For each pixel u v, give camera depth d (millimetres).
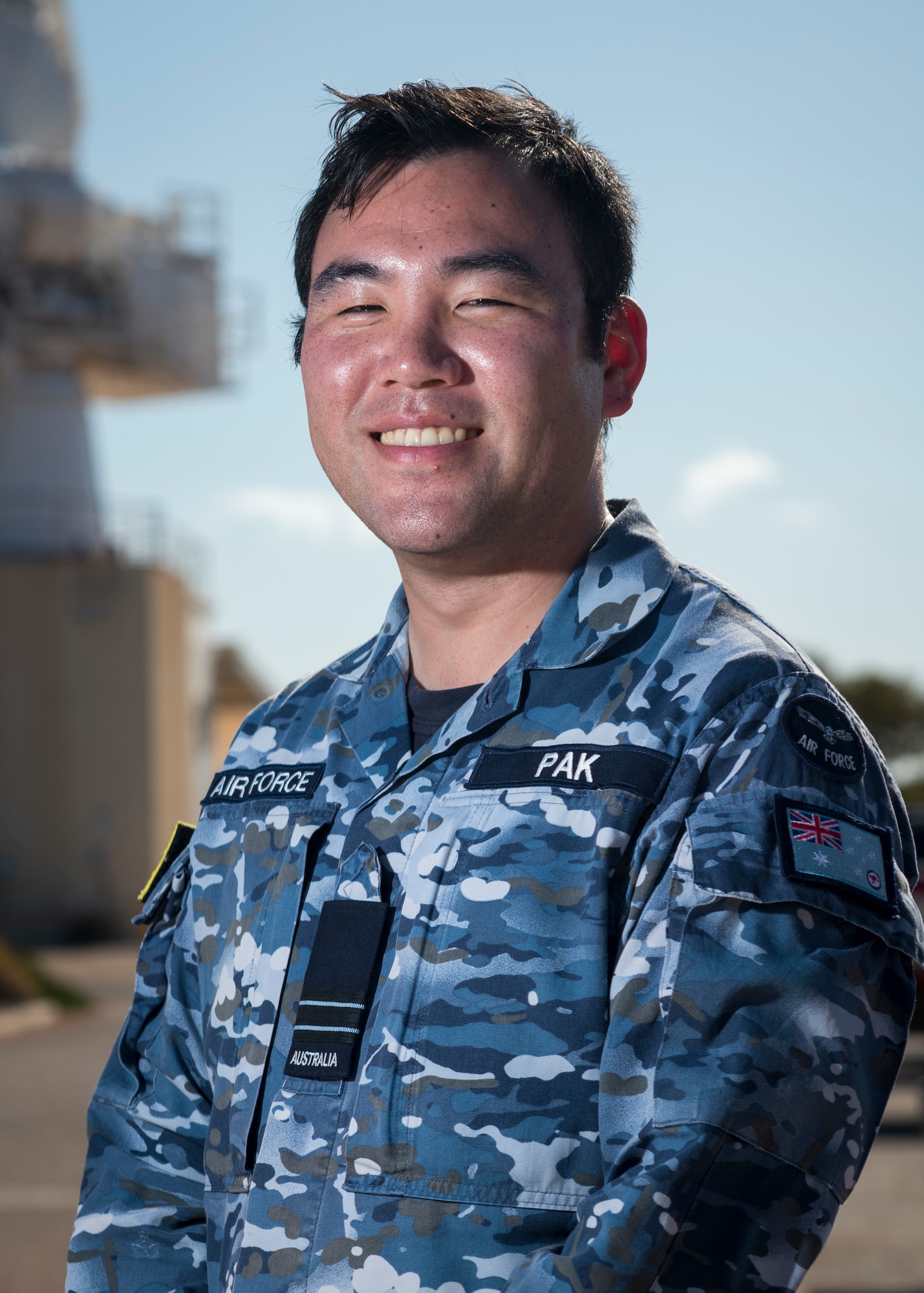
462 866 1389
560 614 1500
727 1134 1205
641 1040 1277
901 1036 1297
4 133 28188
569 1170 1278
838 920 1279
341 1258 1307
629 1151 1229
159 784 28047
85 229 26766
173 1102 1663
